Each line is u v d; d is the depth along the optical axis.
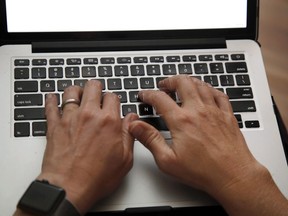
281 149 0.51
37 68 0.53
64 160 0.43
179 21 0.57
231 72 0.56
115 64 0.55
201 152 0.44
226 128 0.46
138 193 0.46
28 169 0.46
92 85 0.49
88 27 0.56
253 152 0.50
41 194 0.39
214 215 0.47
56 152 0.44
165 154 0.44
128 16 0.56
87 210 0.42
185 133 0.45
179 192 0.46
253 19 0.58
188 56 0.57
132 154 0.46
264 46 0.72
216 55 0.57
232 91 0.55
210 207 0.46
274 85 0.68
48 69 0.53
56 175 0.42
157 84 0.54
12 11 0.53
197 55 0.57
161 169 0.45
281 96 0.68
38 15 0.54
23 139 0.48
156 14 0.57
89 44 0.55
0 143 0.47
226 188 0.43
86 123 0.45
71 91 0.49
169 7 0.57
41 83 0.52
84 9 0.55
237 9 0.58
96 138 0.44
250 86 0.55
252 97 0.54
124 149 0.45
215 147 0.44
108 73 0.54
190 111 0.47
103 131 0.44
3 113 0.49
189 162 0.44
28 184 0.45
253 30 0.59
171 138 0.47
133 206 0.45
